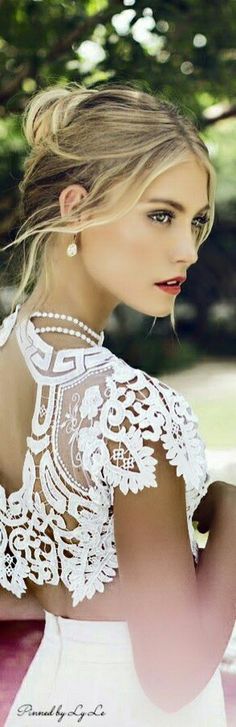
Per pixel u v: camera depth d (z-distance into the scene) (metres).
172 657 1.28
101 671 1.38
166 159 1.35
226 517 1.42
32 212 1.45
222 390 11.86
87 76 6.89
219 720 1.42
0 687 1.79
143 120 1.37
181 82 6.95
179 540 1.30
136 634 1.29
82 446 1.31
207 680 1.30
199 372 13.95
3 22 7.10
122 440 1.29
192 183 1.37
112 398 1.31
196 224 1.43
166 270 1.38
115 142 1.36
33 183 1.45
